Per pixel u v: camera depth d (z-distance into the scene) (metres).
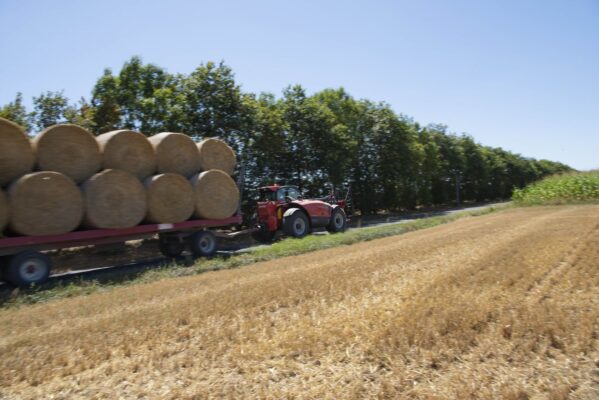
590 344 4.14
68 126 10.44
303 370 3.98
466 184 52.47
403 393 3.46
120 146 11.48
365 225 24.20
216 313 5.99
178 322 5.69
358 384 3.61
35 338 5.39
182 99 20.03
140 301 7.27
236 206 14.22
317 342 4.56
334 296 6.53
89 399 3.75
